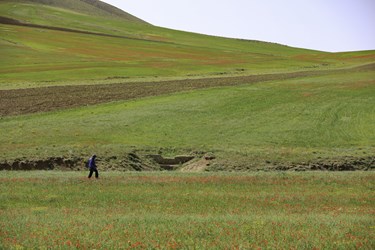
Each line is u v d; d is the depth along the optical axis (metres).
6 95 74.50
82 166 43.91
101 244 15.73
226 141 53.69
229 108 69.62
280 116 65.69
